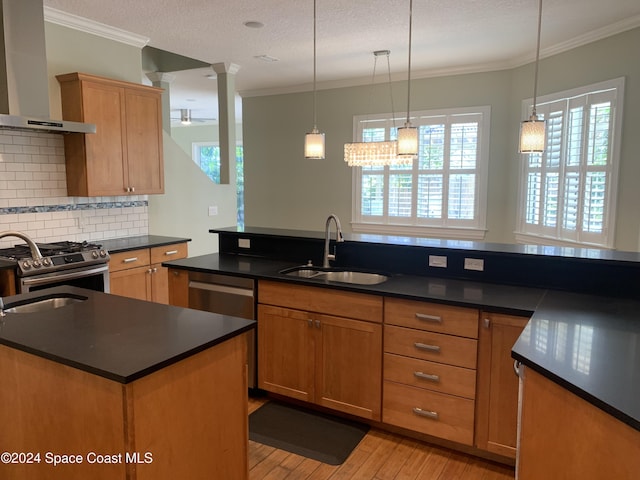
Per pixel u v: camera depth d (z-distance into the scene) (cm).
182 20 407
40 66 351
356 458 245
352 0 359
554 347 162
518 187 533
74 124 369
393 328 249
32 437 168
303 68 576
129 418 141
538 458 152
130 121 429
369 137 632
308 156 359
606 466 125
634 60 386
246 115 737
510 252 264
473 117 562
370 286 261
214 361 172
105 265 379
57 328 178
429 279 280
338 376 269
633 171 390
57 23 395
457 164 576
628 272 235
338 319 265
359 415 265
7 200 375
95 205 440
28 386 166
